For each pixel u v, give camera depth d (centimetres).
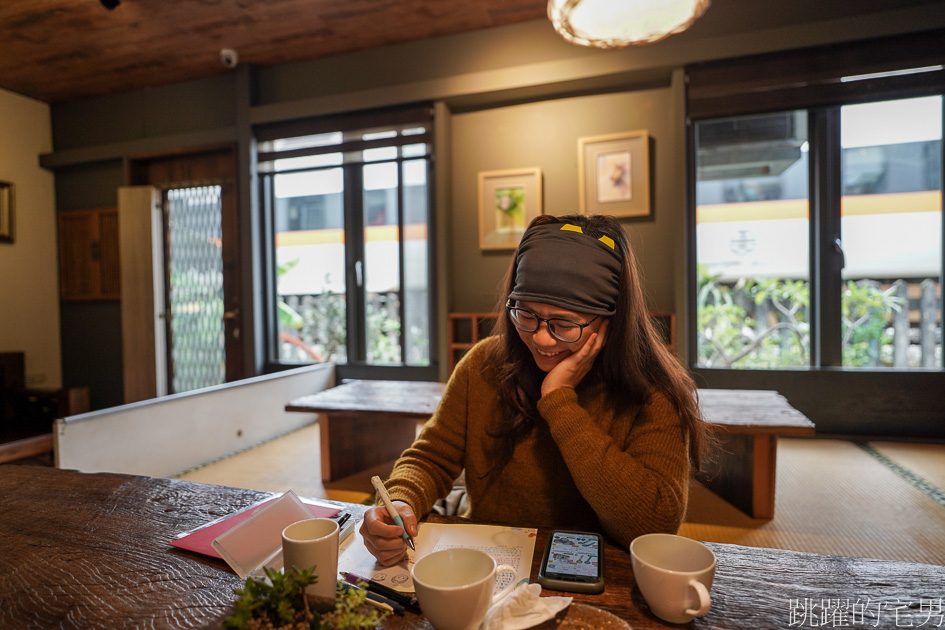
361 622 53
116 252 484
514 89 374
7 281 465
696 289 362
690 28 341
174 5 344
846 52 315
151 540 83
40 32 373
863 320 350
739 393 254
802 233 354
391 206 440
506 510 102
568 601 61
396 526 76
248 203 438
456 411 109
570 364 90
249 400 331
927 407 318
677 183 348
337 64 420
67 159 485
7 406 343
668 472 85
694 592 57
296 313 473
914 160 334
